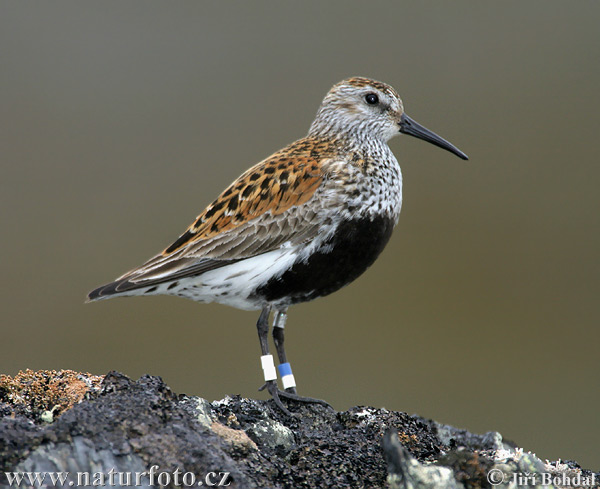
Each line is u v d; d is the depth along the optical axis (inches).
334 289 375.2
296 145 403.2
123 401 257.6
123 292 346.6
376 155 388.5
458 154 425.7
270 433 288.8
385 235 377.7
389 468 251.8
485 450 306.3
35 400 288.7
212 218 364.8
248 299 364.5
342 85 412.8
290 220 357.1
